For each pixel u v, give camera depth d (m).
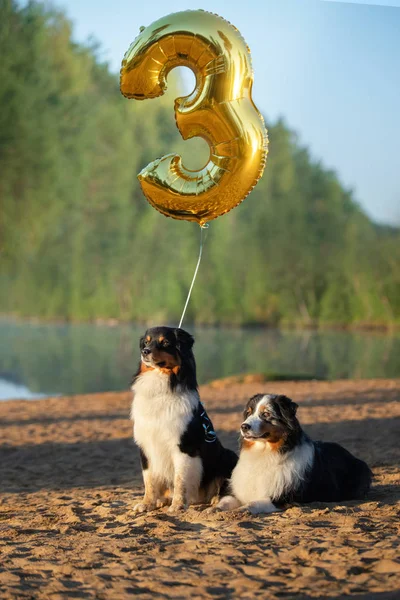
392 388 17.50
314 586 3.57
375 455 8.38
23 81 23.67
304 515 5.13
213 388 19.41
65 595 3.65
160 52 6.02
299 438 5.56
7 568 4.22
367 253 35.94
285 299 37.00
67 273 37.88
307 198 37.38
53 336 36.44
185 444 5.66
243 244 37.88
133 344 34.91
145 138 37.88
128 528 5.10
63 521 5.66
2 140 22.44
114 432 11.83
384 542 4.27
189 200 6.15
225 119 5.97
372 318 35.22
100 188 36.88
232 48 5.92
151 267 38.53
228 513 5.23
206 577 3.83
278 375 21.06
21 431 12.30
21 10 24.22
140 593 3.64
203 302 37.94
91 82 34.44
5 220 22.92
